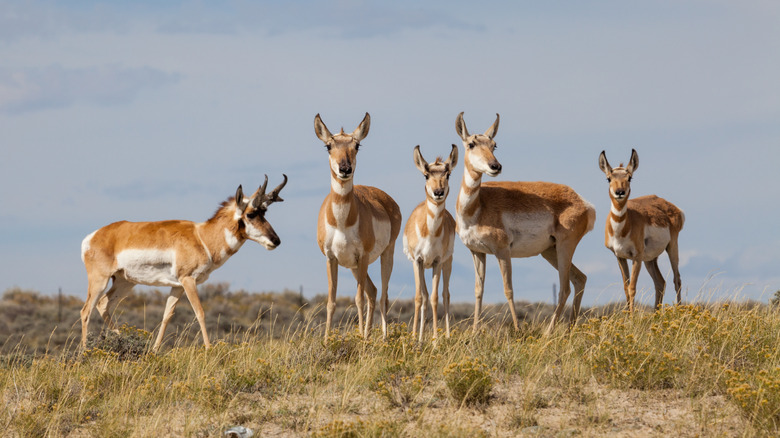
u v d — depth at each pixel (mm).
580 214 39062
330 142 34594
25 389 29438
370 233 35906
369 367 28891
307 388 27734
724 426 21656
